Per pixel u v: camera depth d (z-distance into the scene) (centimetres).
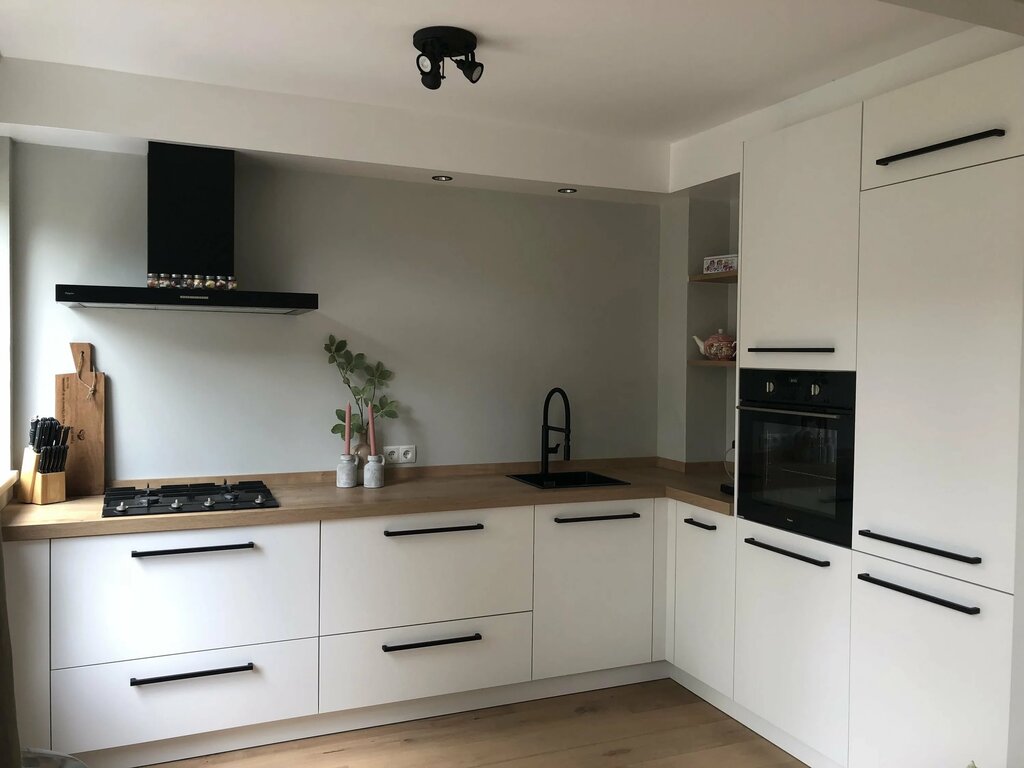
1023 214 198
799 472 272
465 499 309
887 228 237
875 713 241
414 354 363
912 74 259
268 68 277
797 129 272
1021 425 199
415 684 305
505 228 379
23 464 289
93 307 307
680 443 399
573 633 331
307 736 297
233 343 331
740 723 312
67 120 277
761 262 290
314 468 347
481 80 288
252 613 281
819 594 262
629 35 246
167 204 296
